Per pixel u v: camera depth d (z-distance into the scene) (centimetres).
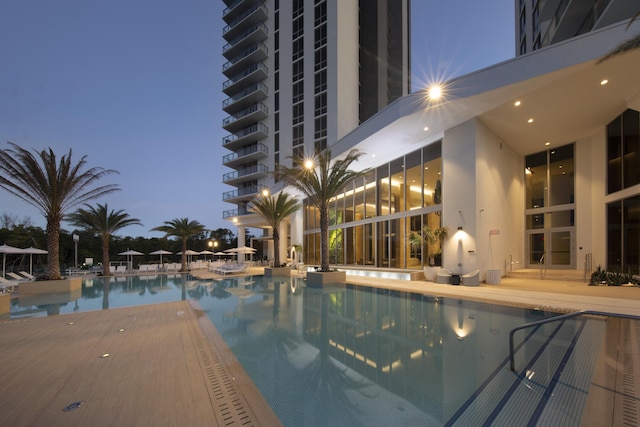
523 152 1622
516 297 870
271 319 683
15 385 328
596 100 1073
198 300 957
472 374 371
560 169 1512
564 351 443
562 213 1491
